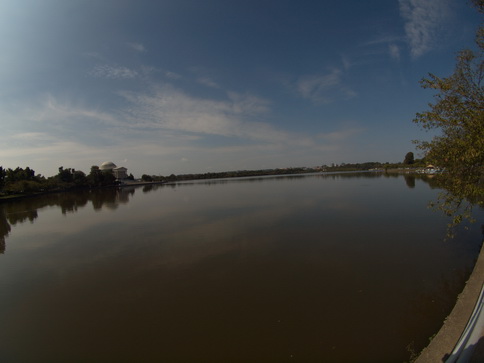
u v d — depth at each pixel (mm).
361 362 5781
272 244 14172
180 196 48031
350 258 11539
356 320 7191
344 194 33875
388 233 14867
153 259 13125
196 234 17500
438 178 8164
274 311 7887
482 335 5043
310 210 23594
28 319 8406
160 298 9125
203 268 11516
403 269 10078
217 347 6559
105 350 6734
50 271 12516
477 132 6121
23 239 19766
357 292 8625
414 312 7332
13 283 11352
